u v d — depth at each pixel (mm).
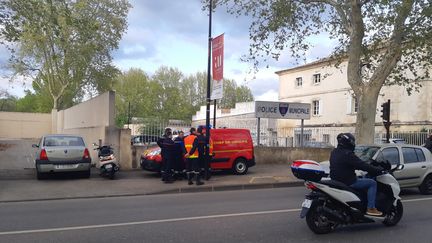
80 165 14562
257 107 21141
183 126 20125
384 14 17094
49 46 38781
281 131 22422
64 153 14406
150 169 15219
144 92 62062
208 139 14789
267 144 22000
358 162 7301
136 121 21875
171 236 6996
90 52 37812
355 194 7355
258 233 7227
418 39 16688
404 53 17203
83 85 42250
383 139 25531
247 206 10008
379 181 7801
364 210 7500
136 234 7141
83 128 21953
